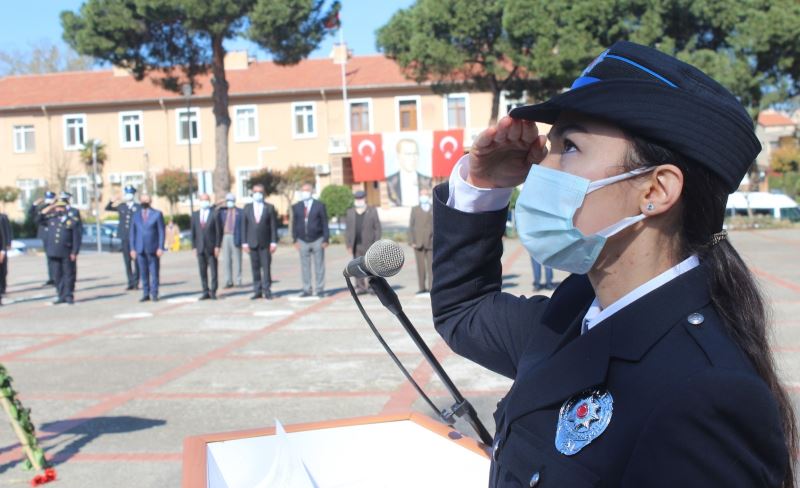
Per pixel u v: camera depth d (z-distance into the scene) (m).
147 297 13.41
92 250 27.91
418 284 14.27
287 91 38.38
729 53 25.02
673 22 24.95
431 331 9.37
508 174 1.74
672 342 1.19
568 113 1.38
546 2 24.98
